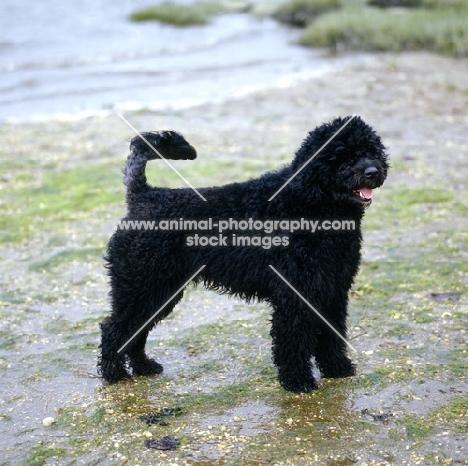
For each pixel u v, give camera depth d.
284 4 24.44
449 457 4.07
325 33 19.30
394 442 4.24
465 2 21.33
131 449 4.26
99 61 17.56
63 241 7.77
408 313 5.97
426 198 8.61
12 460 4.21
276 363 4.88
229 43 20.09
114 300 4.95
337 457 4.11
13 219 8.35
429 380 4.91
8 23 22.55
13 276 6.99
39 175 9.74
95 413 4.67
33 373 5.25
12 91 14.59
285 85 14.62
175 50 19.06
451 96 13.46
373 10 22.08
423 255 7.12
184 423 4.52
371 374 5.04
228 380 5.07
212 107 13.04
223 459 4.12
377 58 17.25
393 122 11.91
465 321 5.78
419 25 18.88
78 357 5.48
